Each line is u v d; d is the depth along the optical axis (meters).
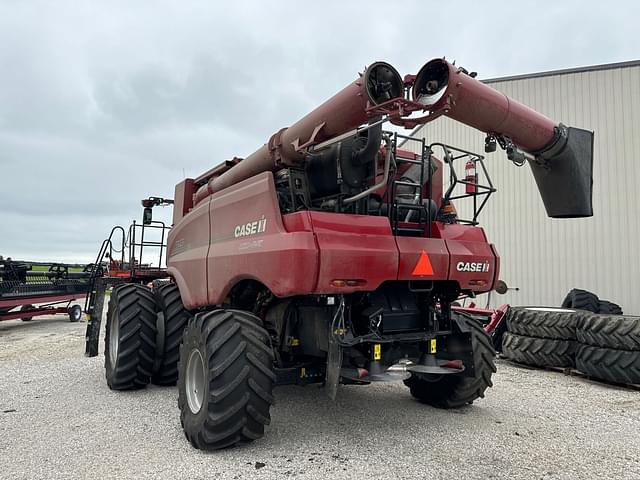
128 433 4.16
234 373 3.54
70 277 15.39
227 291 4.38
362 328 4.09
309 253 3.41
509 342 7.45
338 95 3.54
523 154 4.02
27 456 3.62
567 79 11.73
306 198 4.26
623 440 3.97
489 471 3.30
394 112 3.23
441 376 4.86
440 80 3.40
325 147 3.71
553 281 11.74
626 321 5.91
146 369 5.74
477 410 4.88
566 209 4.36
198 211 5.27
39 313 13.89
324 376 4.20
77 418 4.63
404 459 3.52
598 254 11.10
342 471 3.29
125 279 7.66
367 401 5.20
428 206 4.35
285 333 4.38
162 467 3.38
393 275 3.79
